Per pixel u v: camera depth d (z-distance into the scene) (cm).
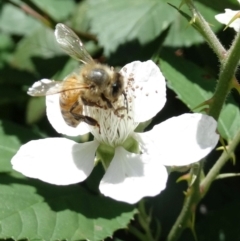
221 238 17
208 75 17
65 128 14
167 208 17
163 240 17
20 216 14
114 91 14
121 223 15
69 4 23
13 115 22
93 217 15
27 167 14
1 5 24
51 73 22
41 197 15
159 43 19
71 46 14
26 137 17
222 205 18
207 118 14
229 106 17
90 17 20
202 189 15
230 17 15
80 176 14
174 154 13
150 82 14
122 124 14
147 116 14
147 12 20
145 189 13
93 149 14
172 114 18
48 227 14
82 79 14
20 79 21
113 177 13
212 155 18
